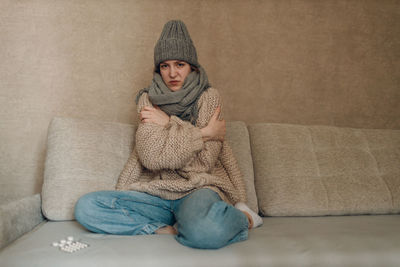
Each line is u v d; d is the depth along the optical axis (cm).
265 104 228
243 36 229
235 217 109
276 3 233
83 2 216
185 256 98
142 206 132
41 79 209
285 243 108
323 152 185
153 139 137
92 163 155
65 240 110
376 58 240
